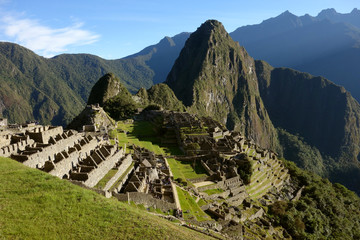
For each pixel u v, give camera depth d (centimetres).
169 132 11056
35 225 2494
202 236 3588
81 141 5322
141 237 2706
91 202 3053
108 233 2647
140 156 6544
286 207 7762
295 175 12094
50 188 3095
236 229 5047
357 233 9700
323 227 8344
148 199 4212
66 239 2441
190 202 5147
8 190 2877
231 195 6850
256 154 10644
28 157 3716
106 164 4747
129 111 18075
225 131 12369
